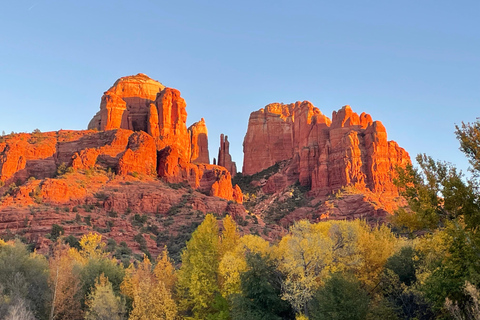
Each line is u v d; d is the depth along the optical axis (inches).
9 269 2226.9
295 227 2384.4
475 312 1270.9
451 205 1444.4
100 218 4143.7
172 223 4522.6
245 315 1876.2
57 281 2235.5
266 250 2231.8
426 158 1534.2
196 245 2402.8
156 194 4840.1
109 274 2554.1
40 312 2204.7
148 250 3934.5
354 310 1673.2
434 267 1649.9
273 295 1934.1
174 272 2642.7
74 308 2250.2
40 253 3336.6
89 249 3139.8
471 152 1477.6
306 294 1867.6
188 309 2498.8
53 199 4266.7
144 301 2140.7
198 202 4972.9
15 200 4126.5
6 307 1924.2
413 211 1551.4
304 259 1995.6
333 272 1903.3
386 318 1780.3
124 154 5300.2
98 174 4980.3
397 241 2778.1
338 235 2261.3
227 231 2474.2
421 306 1950.1
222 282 2336.4
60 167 5137.8
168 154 5703.7
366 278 2108.8
